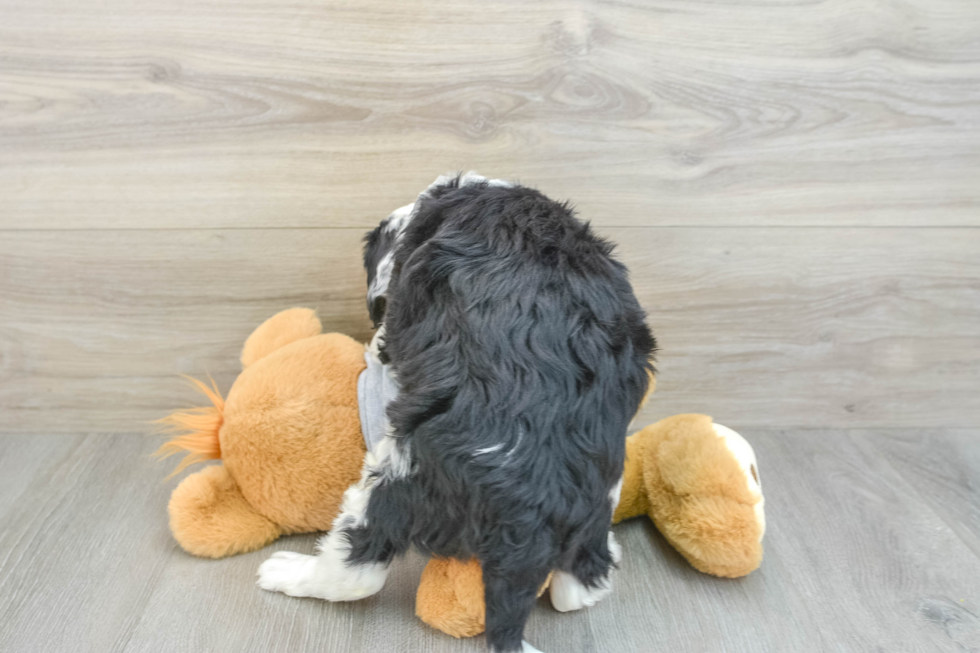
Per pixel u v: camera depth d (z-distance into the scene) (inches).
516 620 26.9
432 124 39.7
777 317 44.9
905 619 32.7
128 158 39.8
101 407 45.8
